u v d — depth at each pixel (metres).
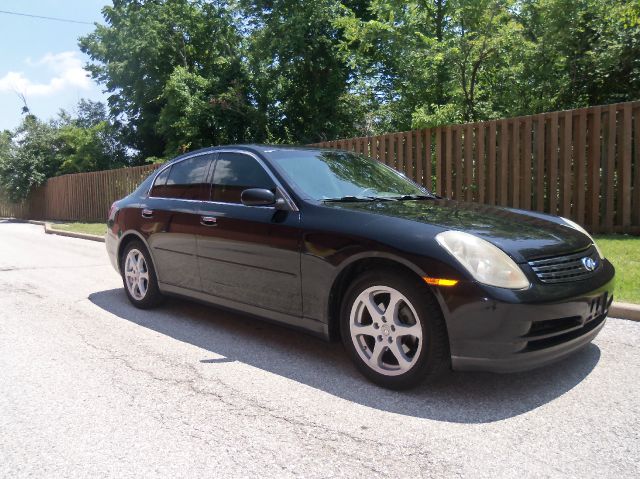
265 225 4.00
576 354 3.88
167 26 23.77
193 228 4.66
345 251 3.45
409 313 3.23
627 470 2.42
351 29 14.70
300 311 3.80
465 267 2.99
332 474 2.45
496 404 3.13
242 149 4.62
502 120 8.24
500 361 2.95
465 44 11.80
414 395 3.28
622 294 4.89
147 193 5.56
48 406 3.27
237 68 22.16
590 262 3.44
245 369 3.83
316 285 3.65
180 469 2.53
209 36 24.09
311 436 2.81
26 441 2.83
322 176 4.31
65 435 2.89
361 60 16.86
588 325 3.33
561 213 7.86
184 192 5.02
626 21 10.47
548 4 11.59
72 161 27.67
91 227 16.69
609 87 11.15
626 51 10.45
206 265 4.57
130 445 2.77
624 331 4.32
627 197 7.39
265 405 3.21
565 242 3.43
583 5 11.20
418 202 4.12
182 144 21.80
